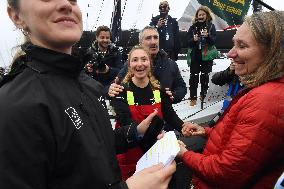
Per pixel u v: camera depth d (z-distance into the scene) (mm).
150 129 1756
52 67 1023
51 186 912
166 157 1207
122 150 1747
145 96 2766
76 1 1088
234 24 7352
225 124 1562
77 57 1063
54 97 961
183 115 4457
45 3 1001
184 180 2447
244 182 1433
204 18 5125
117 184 963
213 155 1558
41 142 874
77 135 948
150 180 976
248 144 1382
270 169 1434
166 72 3625
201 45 5008
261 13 1553
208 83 5039
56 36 1015
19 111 863
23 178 838
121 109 2693
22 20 1062
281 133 1380
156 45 3607
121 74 3480
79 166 926
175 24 5395
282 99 1384
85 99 1089
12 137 839
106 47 4434
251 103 1420
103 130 1136
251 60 1548
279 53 1454
